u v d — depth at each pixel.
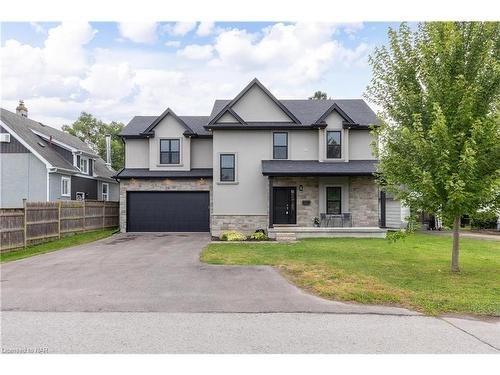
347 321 5.61
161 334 5.09
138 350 4.59
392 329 5.28
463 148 8.12
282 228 17.23
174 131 21.00
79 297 6.95
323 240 16.02
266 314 5.96
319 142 18.61
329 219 18.03
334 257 11.23
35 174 21.81
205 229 20.59
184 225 20.62
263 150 18.88
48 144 24.34
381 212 18.83
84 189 26.52
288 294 7.16
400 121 9.50
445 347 4.69
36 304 6.47
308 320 5.66
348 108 20.67
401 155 9.19
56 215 16.16
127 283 8.12
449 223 8.95
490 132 7.98
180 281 8.30
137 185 20.53
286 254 11.87
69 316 5.83
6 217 12.85
